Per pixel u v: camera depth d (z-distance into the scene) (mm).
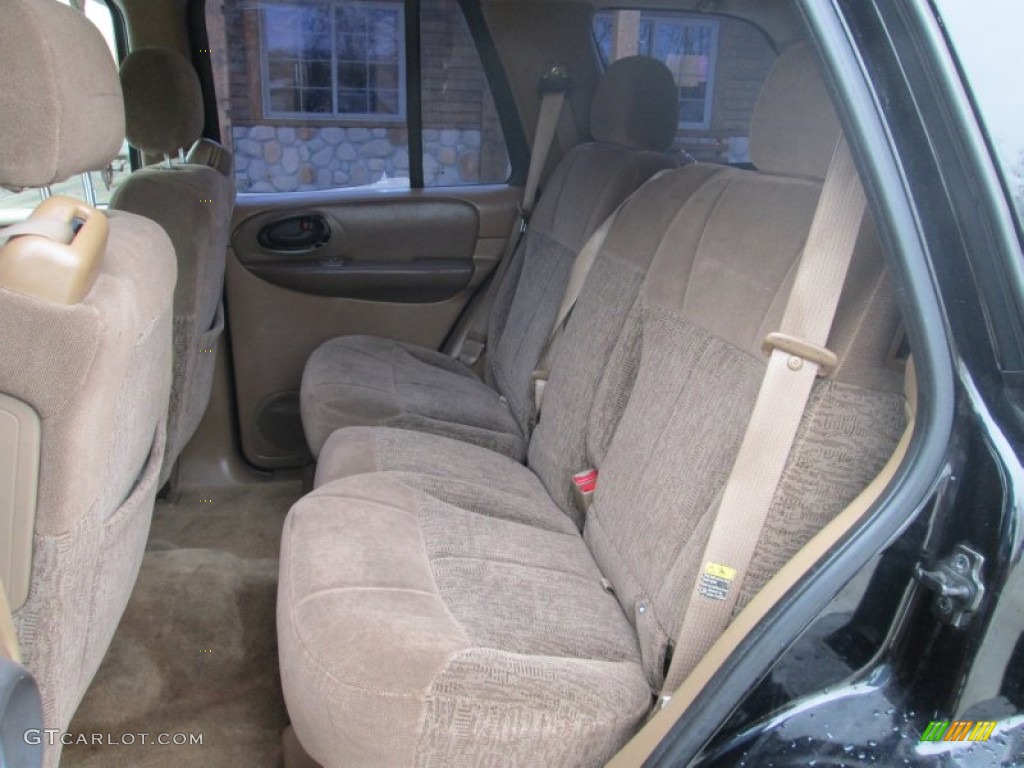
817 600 966
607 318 1868
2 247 880
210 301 2076
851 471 1105
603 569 1594
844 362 1079
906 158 938
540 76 2666
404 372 2426
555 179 2525
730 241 1480
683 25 2500
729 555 1116
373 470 1794
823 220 1052
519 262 2619
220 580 2033
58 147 980
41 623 982
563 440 1896
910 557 951
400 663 1071
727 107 2520
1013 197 943
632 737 1131
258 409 2670
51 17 982
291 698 1154
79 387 894
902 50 934
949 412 950
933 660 945
